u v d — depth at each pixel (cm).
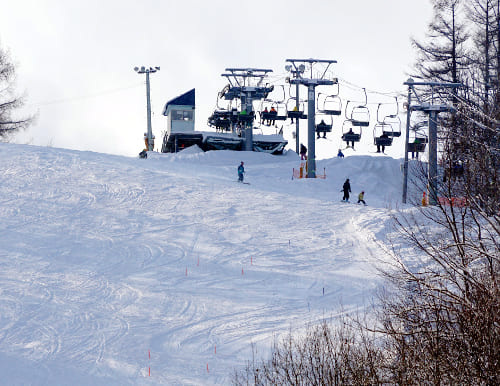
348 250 2364
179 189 3256
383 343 1195
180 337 1574
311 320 1642
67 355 1461
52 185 3172
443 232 1368
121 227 2611
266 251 2353
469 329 906
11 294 1856
